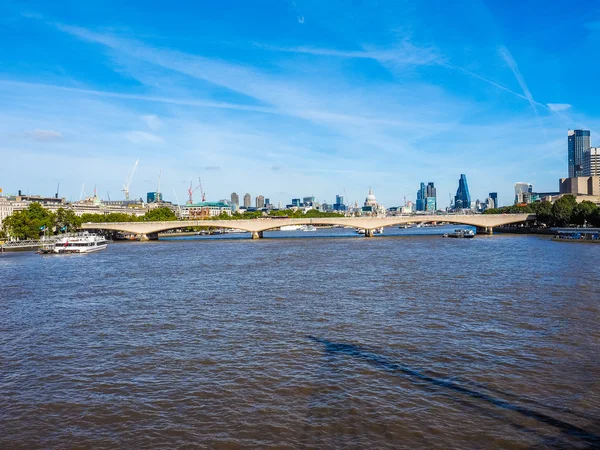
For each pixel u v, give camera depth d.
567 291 91.19
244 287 102.44
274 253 190.25
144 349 58.59
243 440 36.56
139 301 88.94
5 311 82.38
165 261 165.62
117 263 162.12
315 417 40.03
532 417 39.62
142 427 38.88
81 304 87.31
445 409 41.12
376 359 53.56
